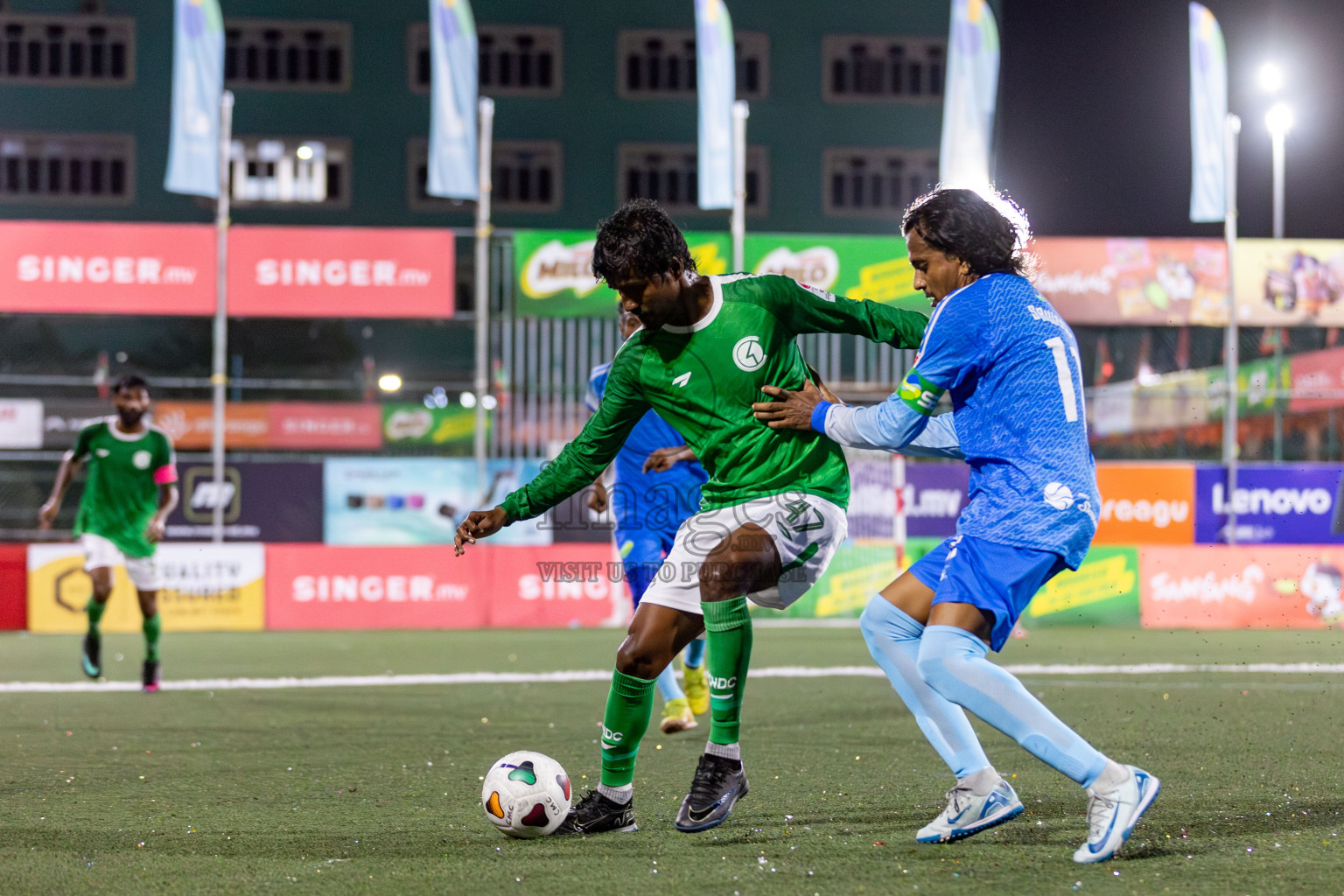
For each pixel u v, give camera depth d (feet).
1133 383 138.10
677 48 300.40
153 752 50.65
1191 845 32.86
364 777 44.75
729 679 35.06
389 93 294.66
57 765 47.62
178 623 119.75
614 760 35.17
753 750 50.55
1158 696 70.59
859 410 33.32
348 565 121.80
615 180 298.56
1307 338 140.56
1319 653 99.04
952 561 31.60
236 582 120.78
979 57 124.98
